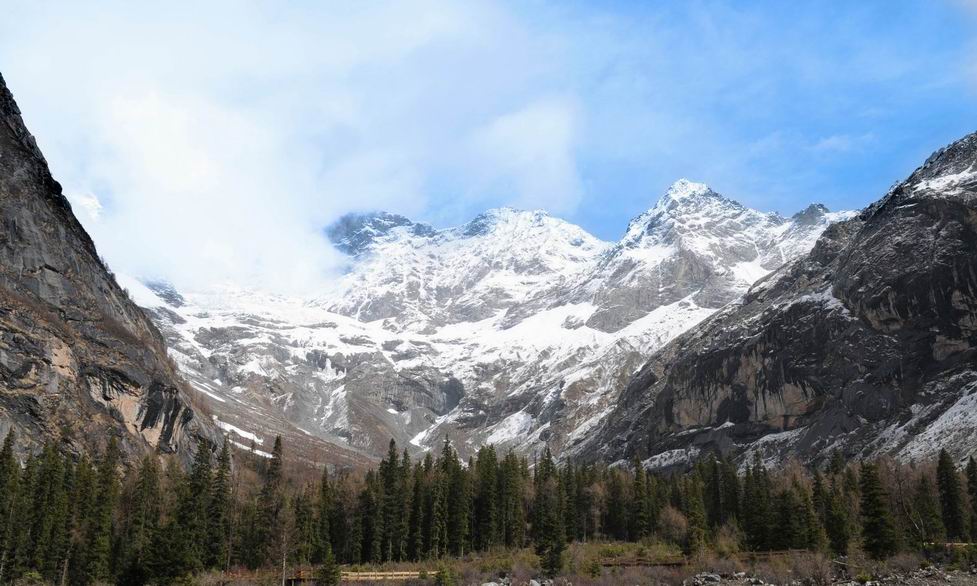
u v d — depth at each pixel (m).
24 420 150.50
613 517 175.25
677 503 179.50
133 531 130.38
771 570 110.19
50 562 118.38
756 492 145.12
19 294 172.12
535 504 167.38
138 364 185.25
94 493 130.62
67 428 155.75
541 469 197.12
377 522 149.88
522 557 133.12
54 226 198.75
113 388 173.12
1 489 119.00
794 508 133.00
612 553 137.25
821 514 142.38
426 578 121.50
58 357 162.12
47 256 187.62
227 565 136.38
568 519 167.00
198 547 130.62
